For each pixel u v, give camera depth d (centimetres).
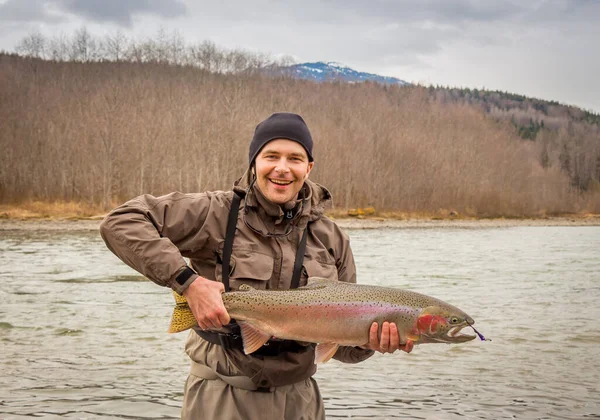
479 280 1723
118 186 5344
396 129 8019
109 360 799
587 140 13400
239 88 8338
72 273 1705
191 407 345
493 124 11994
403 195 6831
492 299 1373
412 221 6169
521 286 1602
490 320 1115
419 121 9519
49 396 652
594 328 1041
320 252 350
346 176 6462
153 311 1143
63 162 5503
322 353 324
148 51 11188
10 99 6875
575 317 1148
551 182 9331
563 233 4975
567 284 1650
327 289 324
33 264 1930
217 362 339
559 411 631
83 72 9081
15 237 3128
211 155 5625
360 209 6278
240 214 340
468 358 838
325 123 7794
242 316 319
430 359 833
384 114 9188
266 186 335
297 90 10225
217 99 7275
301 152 337
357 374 757
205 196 344
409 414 618
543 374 763
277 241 340
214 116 6262
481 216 7325
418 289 1527
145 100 6700
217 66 11475
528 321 1105
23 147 5703
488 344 918
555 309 1241
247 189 340
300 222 345
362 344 322
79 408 619
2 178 5466
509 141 10525
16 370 745
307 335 320
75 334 946
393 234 4297
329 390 693
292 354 333
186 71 9706
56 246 2616
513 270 2011
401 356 846
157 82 8594
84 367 764
